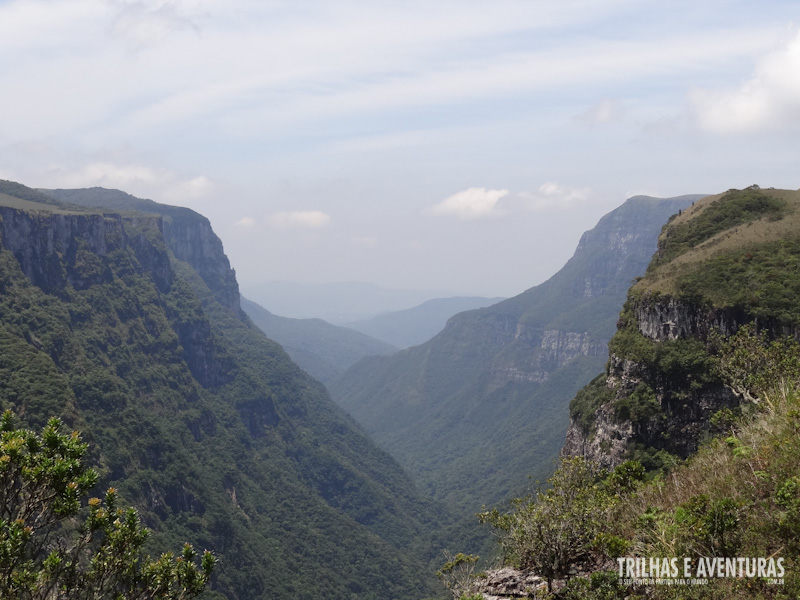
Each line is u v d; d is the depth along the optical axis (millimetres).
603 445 84750
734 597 9422
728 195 111438
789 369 22094
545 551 12812
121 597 13383
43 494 12891
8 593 12039
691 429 74625
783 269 77625
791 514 10180
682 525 11094
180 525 124250
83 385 135875
